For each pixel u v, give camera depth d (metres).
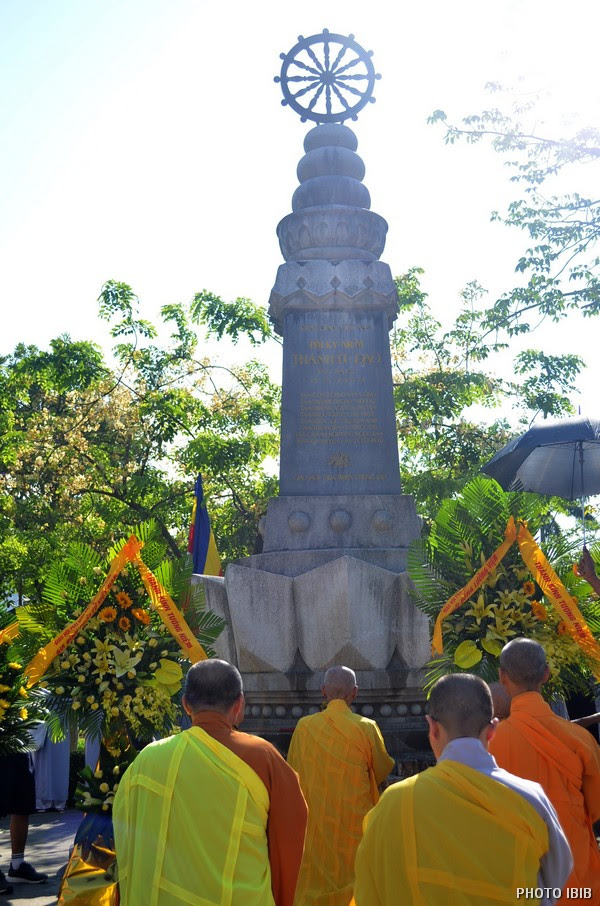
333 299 9.82
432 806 2.67
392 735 8.13
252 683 8.38
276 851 3.27
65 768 10.76
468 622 6.14
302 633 8.31
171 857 3.11
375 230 10.29
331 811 5.46
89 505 21.83
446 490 19.23
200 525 13.10
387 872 2.67
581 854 3.80
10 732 6.79
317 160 10.61
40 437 21.69
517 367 21.31
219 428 22.44
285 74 10.98
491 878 2.58
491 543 6.34
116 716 5.38
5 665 6.66
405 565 8.80
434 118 15.37
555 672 5.77
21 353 26.39
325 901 5.30
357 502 9.27
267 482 22.34
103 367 23.33
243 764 3.25
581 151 15.30
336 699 5.74
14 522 20.56
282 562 8.80
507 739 3.98
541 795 2.74
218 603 8.49
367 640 8.12
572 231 16.27
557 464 7.80
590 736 4.04
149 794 3.21
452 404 20.62
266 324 22.17
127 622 5.49
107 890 4.69
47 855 8.11
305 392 9.71
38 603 5.88
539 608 6.00
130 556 5.58
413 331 21.94
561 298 16.48
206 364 23.98
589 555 5.98
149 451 22.75
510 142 15.45
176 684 5.52
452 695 2.89
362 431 9.63
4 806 6.96
